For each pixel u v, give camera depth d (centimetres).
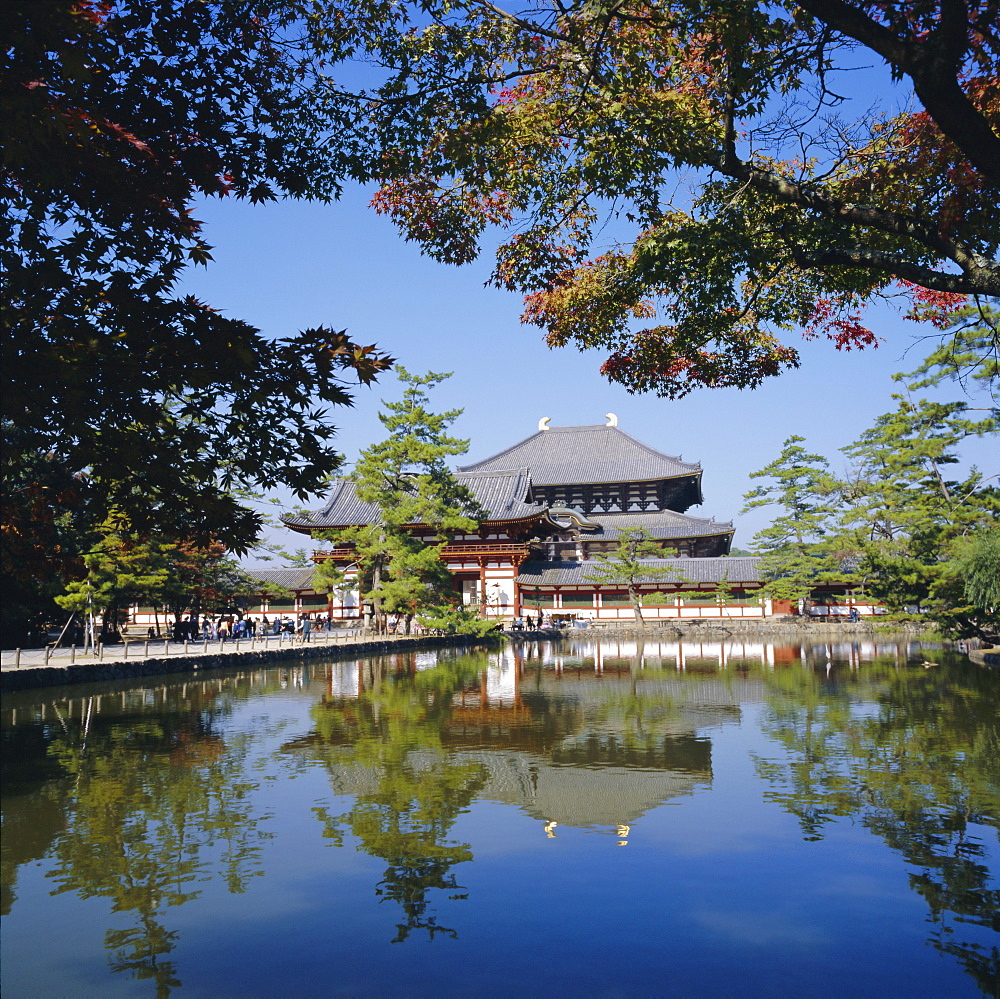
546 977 705
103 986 697
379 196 1319
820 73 962
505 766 1524
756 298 1356
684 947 757
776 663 3906
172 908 862
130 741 1795
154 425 735
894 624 6712
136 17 757
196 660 3319
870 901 862
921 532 4750
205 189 812
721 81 1020
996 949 754
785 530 7425
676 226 1290
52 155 653
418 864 993
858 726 1928
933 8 743
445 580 5272
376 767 1521
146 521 798
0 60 587
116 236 764
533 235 1330
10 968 730
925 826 1116
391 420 5188
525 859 999
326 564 5062
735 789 1330
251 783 1396
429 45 1074
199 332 738
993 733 1798
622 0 936
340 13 1068
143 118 761
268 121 912
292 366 757
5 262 657
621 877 938
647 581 7550
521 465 10238
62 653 3522
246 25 852
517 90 1201
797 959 736
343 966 730
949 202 956
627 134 1098
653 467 9638
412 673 3488
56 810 1230
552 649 5294
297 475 805
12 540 830
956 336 1509
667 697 2567
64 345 675
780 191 980
